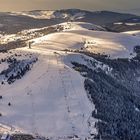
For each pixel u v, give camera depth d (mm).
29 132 161000
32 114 174250
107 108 182750
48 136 158500
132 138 171625
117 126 172875
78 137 157875
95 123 166125
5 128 163250
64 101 181250
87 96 185875
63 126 164500
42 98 184750
